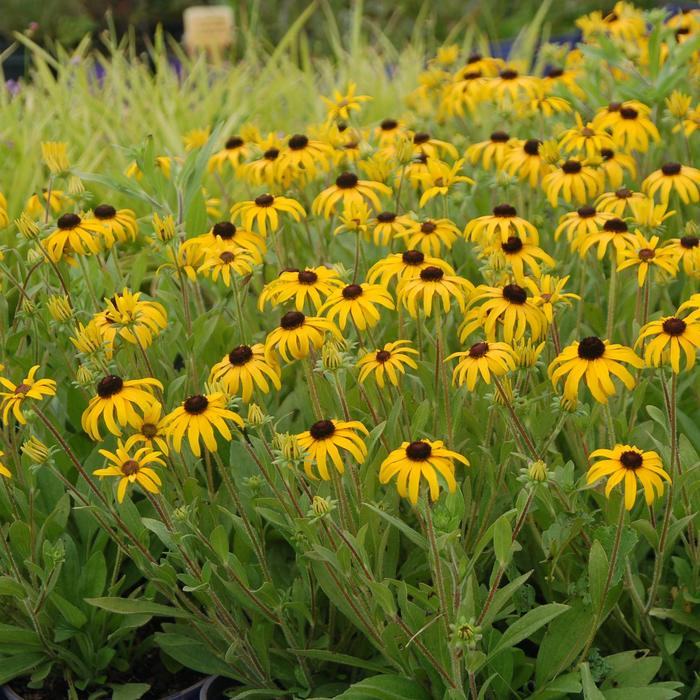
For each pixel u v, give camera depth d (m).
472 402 2.49
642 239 2.38
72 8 11.70
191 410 2.00
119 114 5.25
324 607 2.45
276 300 2.36
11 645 2.41
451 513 1.83
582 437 2.24
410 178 3.15
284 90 5.63
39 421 2.64
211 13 6.77
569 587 2.17
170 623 2.48
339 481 2.05
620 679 2.12
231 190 4.21
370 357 2.17
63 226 2.64
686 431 2.52
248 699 2.35
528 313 2.15
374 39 10.03
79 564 2.52
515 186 3.18
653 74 3.86
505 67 4.15
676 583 2.41
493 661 2.11
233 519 2.22
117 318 2.27
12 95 6.05
